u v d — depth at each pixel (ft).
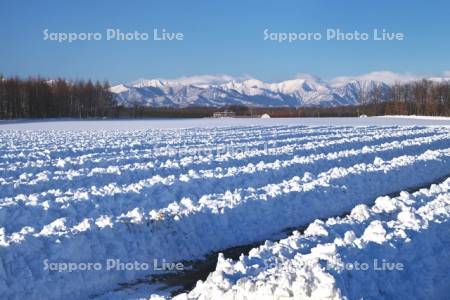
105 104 374.84
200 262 32.19
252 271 23.90
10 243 27.86
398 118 279.69
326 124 192.03
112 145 91.97
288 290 20.36
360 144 98.99
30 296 25.62
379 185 53.36
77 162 65.72
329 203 44.70
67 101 358.02
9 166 63.10
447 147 94.89
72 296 26.58
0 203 40.09
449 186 46.60
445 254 28.09
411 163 62.90
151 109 419.95
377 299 21.93
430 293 24.31
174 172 59.67
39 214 37.60
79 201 40.73
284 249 27.30
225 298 21.18
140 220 33.19
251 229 37.24
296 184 46.98
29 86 335.88
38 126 190.29
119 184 52.44
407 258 26.45
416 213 33.68
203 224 35.73
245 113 402.31
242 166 63.46
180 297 22.71
